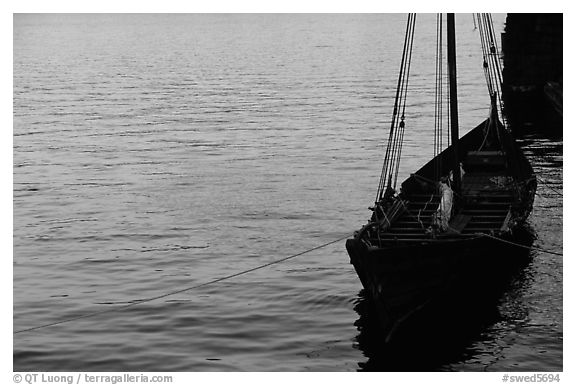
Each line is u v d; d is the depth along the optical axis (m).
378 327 26.58
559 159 50.53
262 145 59.31
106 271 32.94
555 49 70.12
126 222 39.91
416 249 25.48
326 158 54.16
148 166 53.06
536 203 40.19
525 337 25.52
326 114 73.00
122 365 24.62
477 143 40.22
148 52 147.50
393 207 30.11
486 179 35.84
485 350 24.67
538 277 30.30
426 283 26.19
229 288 30.55
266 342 25.89
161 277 32.06
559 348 24.75
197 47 155.00
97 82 103.94
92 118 74.62
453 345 25.00
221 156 55.62
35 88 98.44
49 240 37.25
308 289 30.12
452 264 26.81
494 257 28.98
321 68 111.44
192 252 34.97
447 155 36.91
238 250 35.09
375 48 138.12
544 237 34.88
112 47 161.50
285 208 41.56
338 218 39.66
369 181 47.47
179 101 84.75
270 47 148.88
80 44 172.00
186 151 57.81
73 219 40.78
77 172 51.97
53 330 27.17
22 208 43.16
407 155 54.72
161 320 27.81
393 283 25.23
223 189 46.06
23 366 24.64
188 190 46.12
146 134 65.56
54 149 59.94
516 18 70.44
